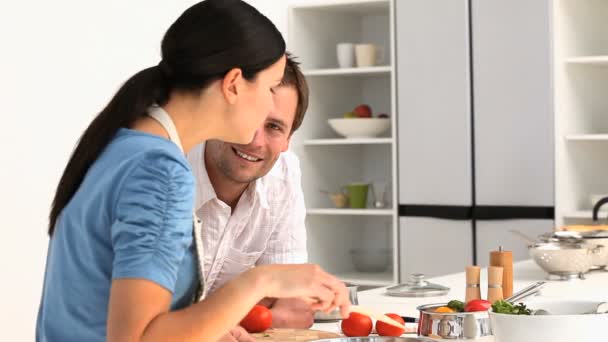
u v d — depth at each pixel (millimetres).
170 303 1505
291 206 2705
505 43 5180
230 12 1562
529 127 5137
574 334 1870
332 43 6020
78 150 1596
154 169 1478
